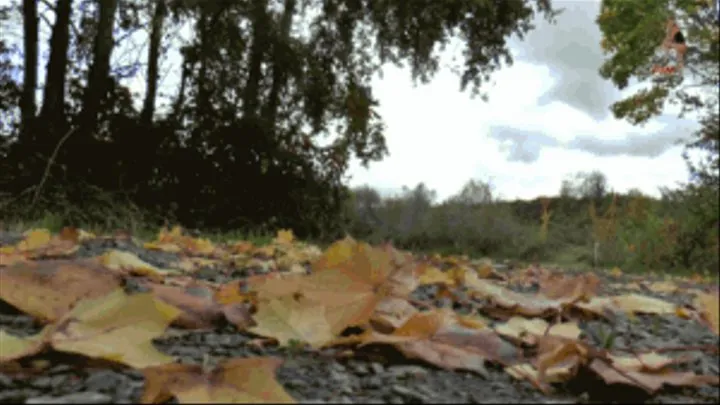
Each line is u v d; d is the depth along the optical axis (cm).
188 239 378
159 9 802
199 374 81
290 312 119
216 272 269
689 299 302
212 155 824
